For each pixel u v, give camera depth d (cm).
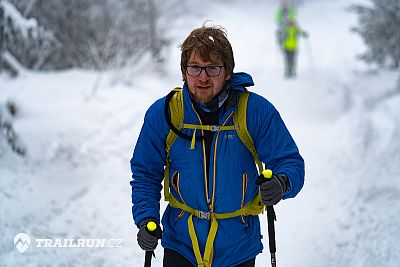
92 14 1579
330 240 647
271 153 336
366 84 1642
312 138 1106
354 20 3425
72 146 914
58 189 749
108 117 1094
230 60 322
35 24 968
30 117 1005
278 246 646
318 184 852
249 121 331
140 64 1541
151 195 347
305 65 2253
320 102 1398
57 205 700
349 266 575
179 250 353
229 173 332
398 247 579
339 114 1287
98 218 696
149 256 343
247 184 338
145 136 346
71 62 1622
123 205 750
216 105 326
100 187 796
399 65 1677
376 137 1038
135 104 1238
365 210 713
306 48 2703
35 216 645
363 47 2616
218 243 342
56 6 1512
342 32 3089
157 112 342
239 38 2961
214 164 331
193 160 334
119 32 1639
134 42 1686
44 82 1301
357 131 1085
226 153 330
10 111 972
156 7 1745
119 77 1436
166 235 359
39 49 1304
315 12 3731
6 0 943
